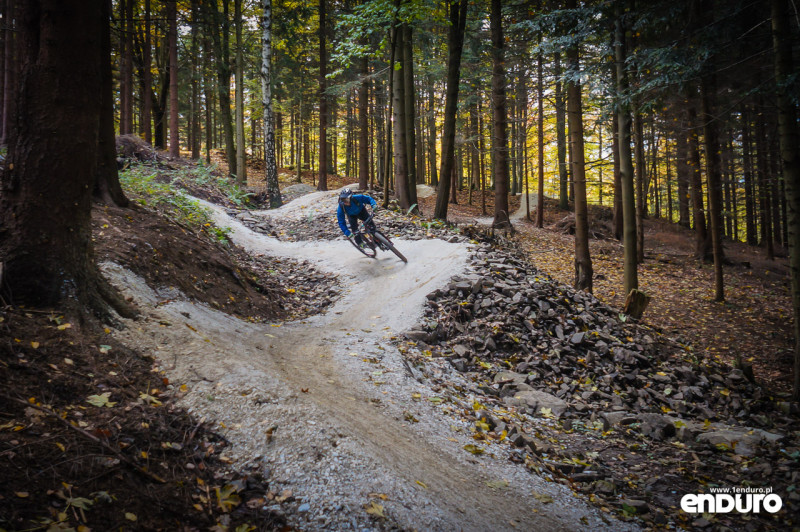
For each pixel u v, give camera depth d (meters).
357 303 8.88
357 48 12.71
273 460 3.48
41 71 4.13
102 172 7.54
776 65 7.18
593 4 11.20
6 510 2.27
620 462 5.05
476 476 4.08
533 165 38.69
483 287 8.73
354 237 10.68
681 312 13.71
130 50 21.70
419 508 3.34
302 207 17.34
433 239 11.95
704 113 13.30
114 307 4.75
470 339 7.43
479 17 18.44
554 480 4.36
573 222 24.50
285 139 39.91
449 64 14.39
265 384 4.34
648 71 9.70
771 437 5.72
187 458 3.29
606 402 6.47
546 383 6.75
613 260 19.03
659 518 3.99
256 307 7.87
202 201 14.99
